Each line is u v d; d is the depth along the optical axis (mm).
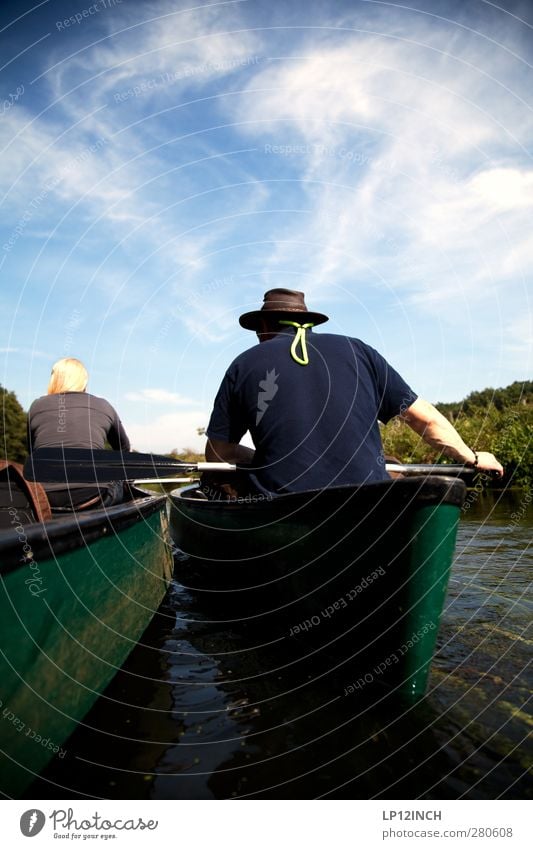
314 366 2467
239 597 2988
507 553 4273
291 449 2387
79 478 2912
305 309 2748
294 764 1582
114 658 2080
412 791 1451
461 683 2049
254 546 2705
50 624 1453
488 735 1695
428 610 1771
